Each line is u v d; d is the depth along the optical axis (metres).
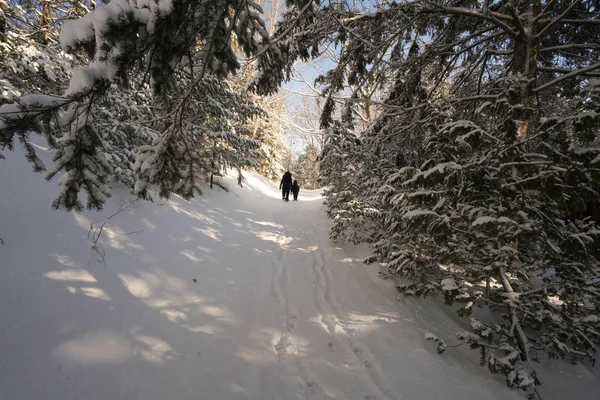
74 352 2.42
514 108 2.82
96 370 2.35
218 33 2.33
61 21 6.07
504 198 2.88
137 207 5.21
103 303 3.06
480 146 2.89
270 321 3.55
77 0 5.63
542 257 3.23
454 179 2.91
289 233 7.42
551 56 5.45
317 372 2.77
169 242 4.96
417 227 3.17
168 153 2.83
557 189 2.61
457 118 5.91
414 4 4.18
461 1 4.95
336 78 5.77
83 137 2.10
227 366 2.73
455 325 3.74
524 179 2.74
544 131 2.64
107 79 1.77
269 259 5.53
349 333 3.38
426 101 5.12
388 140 6.72
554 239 2.91
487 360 2.74
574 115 2.49
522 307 2.98
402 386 2.62
